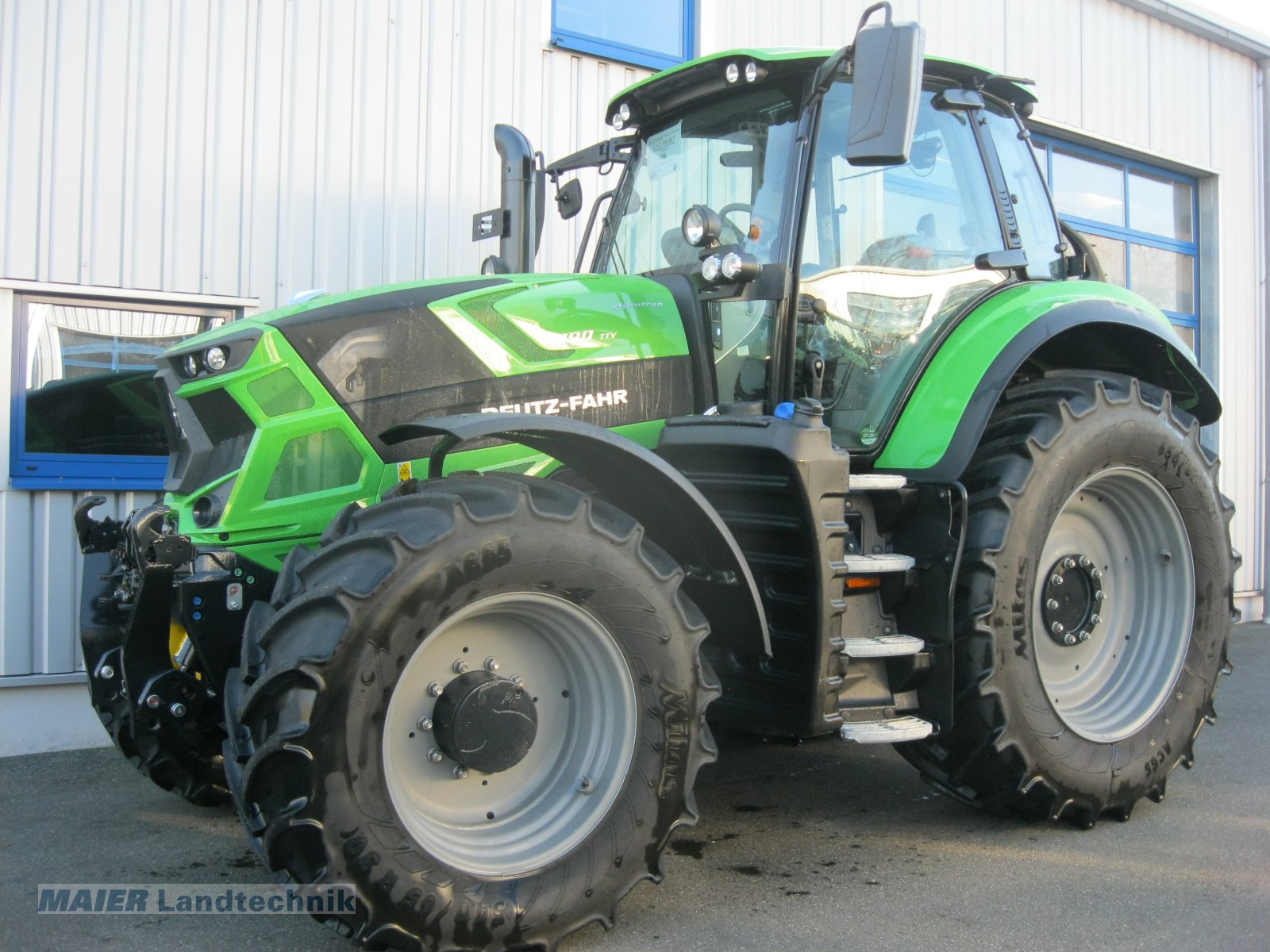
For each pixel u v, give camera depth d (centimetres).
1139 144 794
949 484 291
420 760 228
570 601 234
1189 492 340
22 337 432
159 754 320
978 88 357
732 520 285
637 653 240
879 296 322
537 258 545
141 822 333
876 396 320
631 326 309
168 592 279
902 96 254
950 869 285
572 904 229
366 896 208
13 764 410
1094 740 314
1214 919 252
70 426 443
